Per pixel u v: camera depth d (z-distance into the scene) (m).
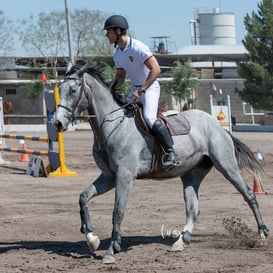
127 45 9.91
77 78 9.74
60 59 67.62
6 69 65.56
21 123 60.94
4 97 61.34
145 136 9.97
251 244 10.48
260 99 58.22
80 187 18.77
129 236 11.55
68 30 52.62
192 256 9.84
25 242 11.26
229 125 31.39
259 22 59.53
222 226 12.32
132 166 9.78
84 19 68.06
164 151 10.02
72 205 15.48
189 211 10.66
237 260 9.55
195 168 10.98
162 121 10.26
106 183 10.06
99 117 9.88
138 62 9.98
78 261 9.70
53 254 10.23
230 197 16.12
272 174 21.11
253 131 52.25
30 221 13.39
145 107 9.99
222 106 31.41
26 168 23.95
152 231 12.01
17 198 16.70
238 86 69.06
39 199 16.50
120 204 9.66
